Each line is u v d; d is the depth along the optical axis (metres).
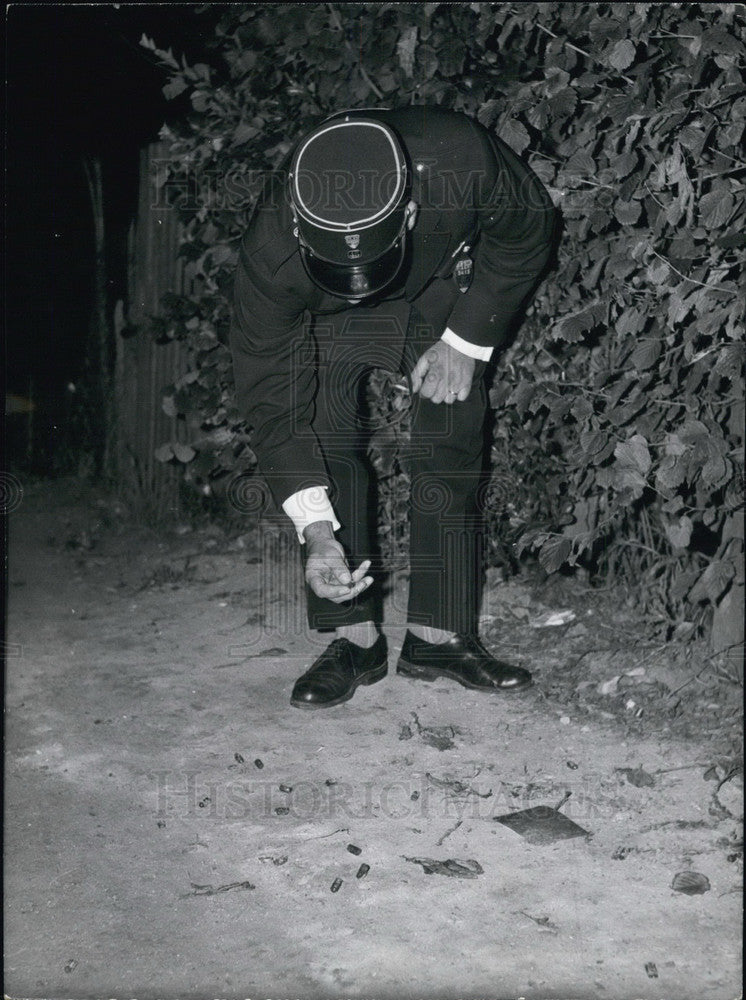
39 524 5.64
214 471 4.43
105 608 4.44
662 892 2.45
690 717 3.24
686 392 3.09
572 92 3.03
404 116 2.92
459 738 3.22
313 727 3.32
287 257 2.87
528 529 3.77
